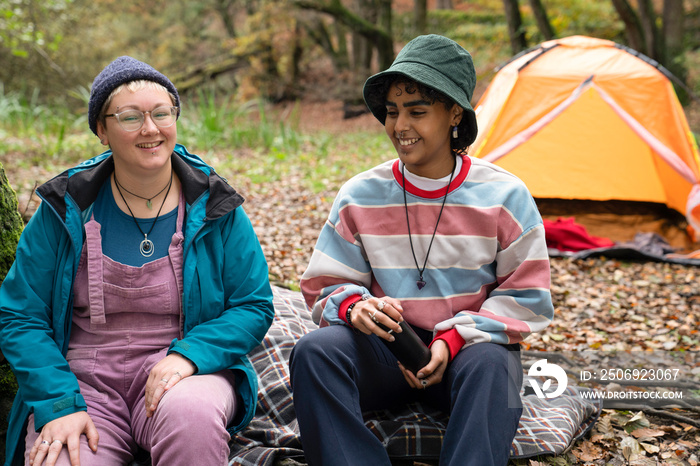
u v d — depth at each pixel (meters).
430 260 2.15
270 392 2.46
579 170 6.71
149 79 2.02
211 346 2.02
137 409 2.02
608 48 6.25
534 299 2.08
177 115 2.09
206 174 2.22
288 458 2.18
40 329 2.02
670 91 5.91
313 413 1.90
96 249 2.05
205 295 2.12
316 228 5.71
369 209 2.21
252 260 2.23
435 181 2.15
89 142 9.65
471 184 2.15
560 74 6.10
